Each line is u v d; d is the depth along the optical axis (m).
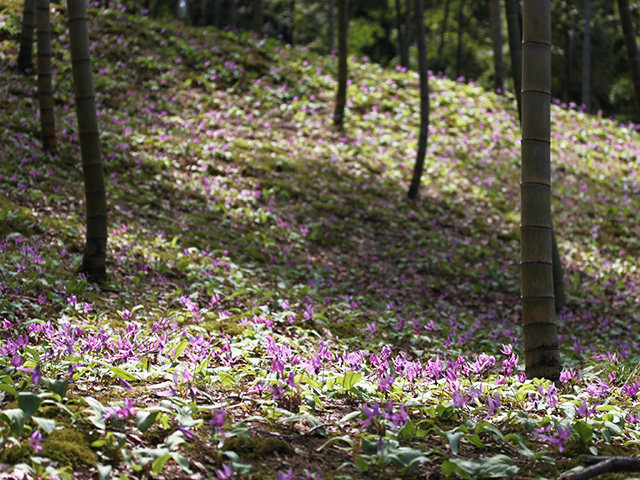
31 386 3.40
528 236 4.82
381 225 11.74
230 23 22.14
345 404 3.97
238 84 16.14
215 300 6.32
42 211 8.47
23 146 10.22
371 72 18.89
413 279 9.95
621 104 32.53
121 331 5.21
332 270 9.55
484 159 15.48
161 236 8.66
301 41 39.97
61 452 2.72
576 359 6.71
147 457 2.73
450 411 3.74
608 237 13.24
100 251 6.88
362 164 13.91
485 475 2.81
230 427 3.12
